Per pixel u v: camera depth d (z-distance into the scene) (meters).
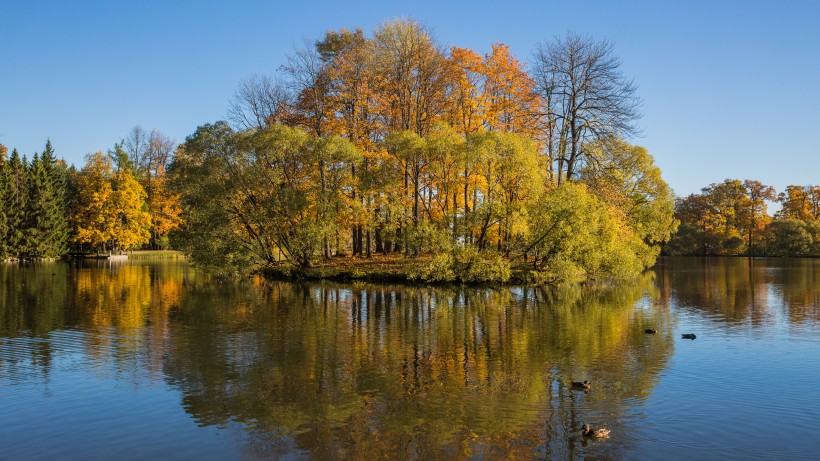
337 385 13.80
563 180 39.28
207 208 37.56
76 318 23.11
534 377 14.42
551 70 38.81
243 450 10.11
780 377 14.37
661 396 12.89
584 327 21.14
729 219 92.19
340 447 10.21
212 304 27.16
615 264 36.84
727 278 44.12
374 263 38.84
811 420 11.38
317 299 28.86
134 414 11.88
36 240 64.69
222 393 13.23
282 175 39.44
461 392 13.23
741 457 9.73
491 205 34.03
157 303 27.61
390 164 37.62
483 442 10.38
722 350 17.34
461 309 25.44
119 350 17.41
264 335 19.66
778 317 23.61
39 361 16.08
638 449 10.05
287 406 12.34
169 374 14.77
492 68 39.38
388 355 16.77
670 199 53.47
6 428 11.14
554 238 34.53
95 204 68.56
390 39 40.94
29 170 67.44
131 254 76.62
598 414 11.77
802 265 63.75
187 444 10.38
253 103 44.44
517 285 34.78
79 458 9.82
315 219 38.78
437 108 41.66
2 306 26.62
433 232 34.38
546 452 9.94
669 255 95.25
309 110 42.81
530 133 41.34
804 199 96.62
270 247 41.06
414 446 10.23
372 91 40.81
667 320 22.73
